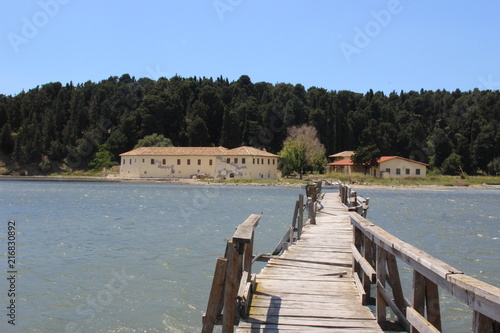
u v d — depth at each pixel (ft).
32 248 63.31
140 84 458.91
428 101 478.18
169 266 51.80
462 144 381.40
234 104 434.30
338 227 62.44
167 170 328.70
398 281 23.95
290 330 22.79
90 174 380.99
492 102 418.72
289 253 43.60
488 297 11.09
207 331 19.66
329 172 351.67
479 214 122.52
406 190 254.68
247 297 25.26
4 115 479.82
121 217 106.32
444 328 31.71
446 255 60.13
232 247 20.27
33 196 178.60
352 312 25.57
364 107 467.52
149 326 32.65
